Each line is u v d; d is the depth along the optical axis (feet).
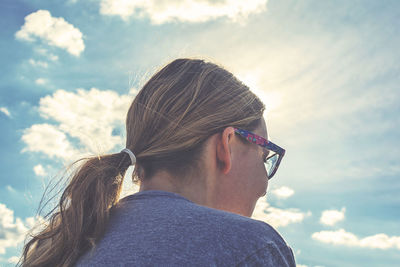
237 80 3.91
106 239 3.15
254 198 3.85
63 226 3.24
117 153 3.59
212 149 3.65
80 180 3.38
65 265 3.19
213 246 2.84
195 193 3.60
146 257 2.85
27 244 3.50
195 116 3.61
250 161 3.82
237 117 3.75
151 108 3.66
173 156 3.58
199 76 3.74
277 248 2.98
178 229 2.98
